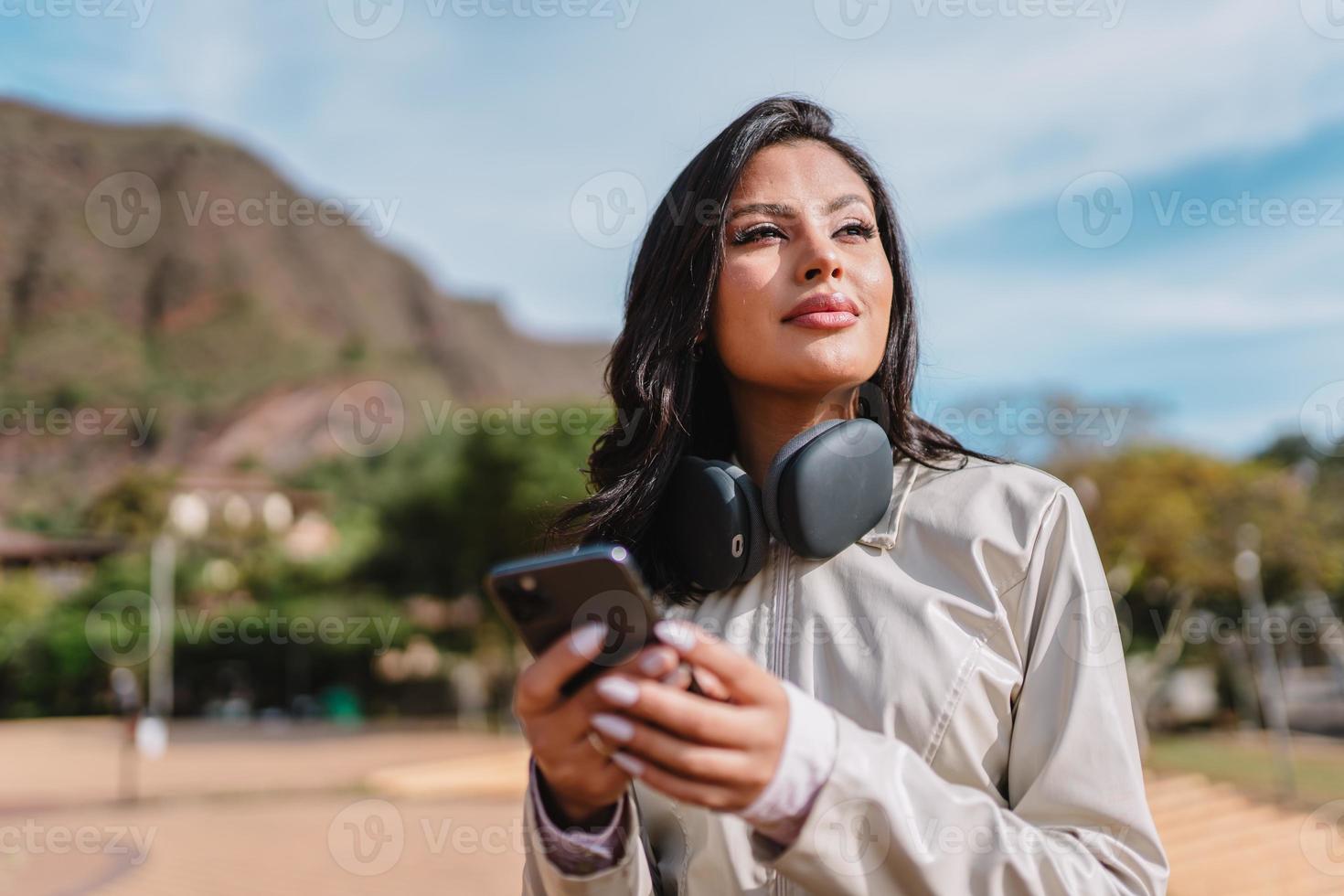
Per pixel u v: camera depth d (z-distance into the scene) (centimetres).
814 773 78
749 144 119
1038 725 99
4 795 1450
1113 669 100
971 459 119
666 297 123
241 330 7806
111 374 7050
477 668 3341
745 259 117
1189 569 1945
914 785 82
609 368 134
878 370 127
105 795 1447
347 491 4266
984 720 100
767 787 77
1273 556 2000
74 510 5297
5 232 7581
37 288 7412
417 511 3156
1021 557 104
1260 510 2025
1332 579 2002
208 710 3234
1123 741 95
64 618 3356
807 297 114
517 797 1335
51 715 3259
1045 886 81
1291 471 2212
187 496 3966
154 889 777
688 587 121
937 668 101
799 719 78
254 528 3819
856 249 118
